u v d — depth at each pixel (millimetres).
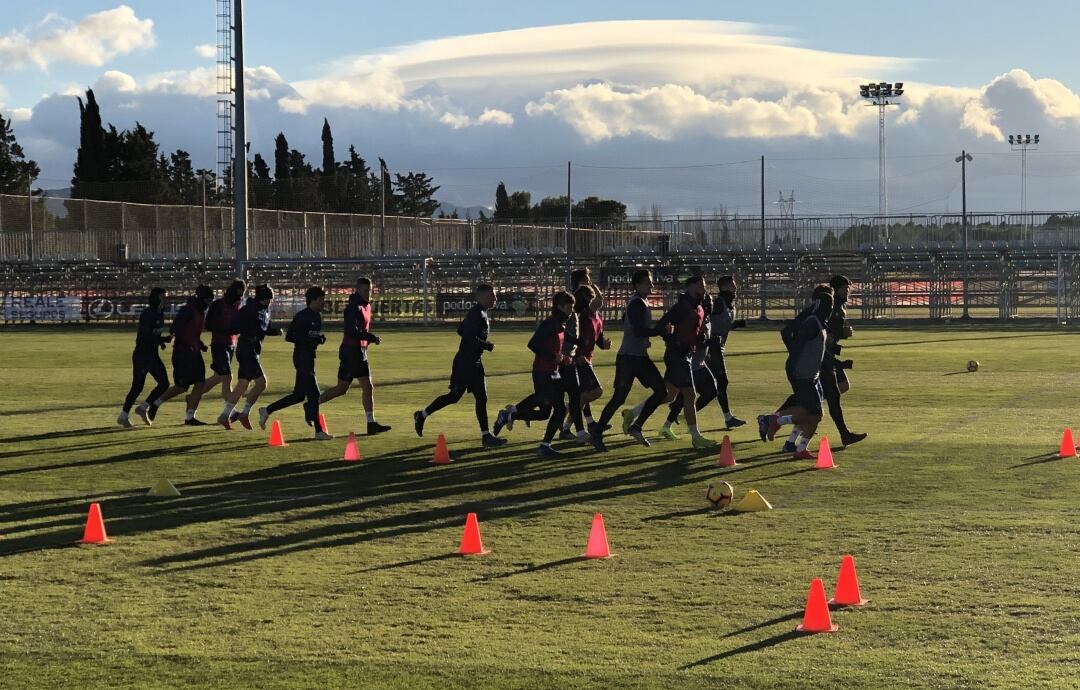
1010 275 50938
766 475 13523
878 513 11273
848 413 19359
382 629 7711
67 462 15016
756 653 7109
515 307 54281
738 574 9008
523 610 8117
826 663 6910
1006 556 9500
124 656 7223
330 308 56719
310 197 83688
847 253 52750
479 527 10891
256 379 18125
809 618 7598
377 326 51375
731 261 54156
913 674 6703
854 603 8172
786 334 14727
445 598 8445
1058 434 16719
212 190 104375
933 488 12562
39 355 34500
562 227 55281
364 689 6578
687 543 10094
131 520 11336
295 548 10102
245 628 7773
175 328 18328
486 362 30156
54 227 59156
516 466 14391
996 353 32156
